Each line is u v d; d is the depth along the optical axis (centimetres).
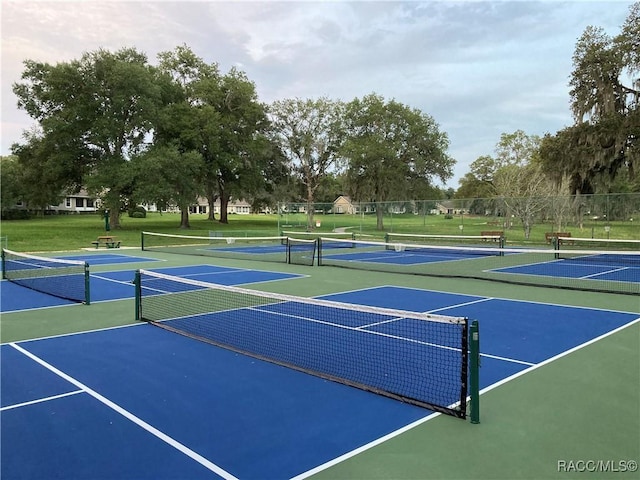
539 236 3094
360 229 3625
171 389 568
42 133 4072
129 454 412
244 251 2761
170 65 4972
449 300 1170
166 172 3775
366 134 4606
